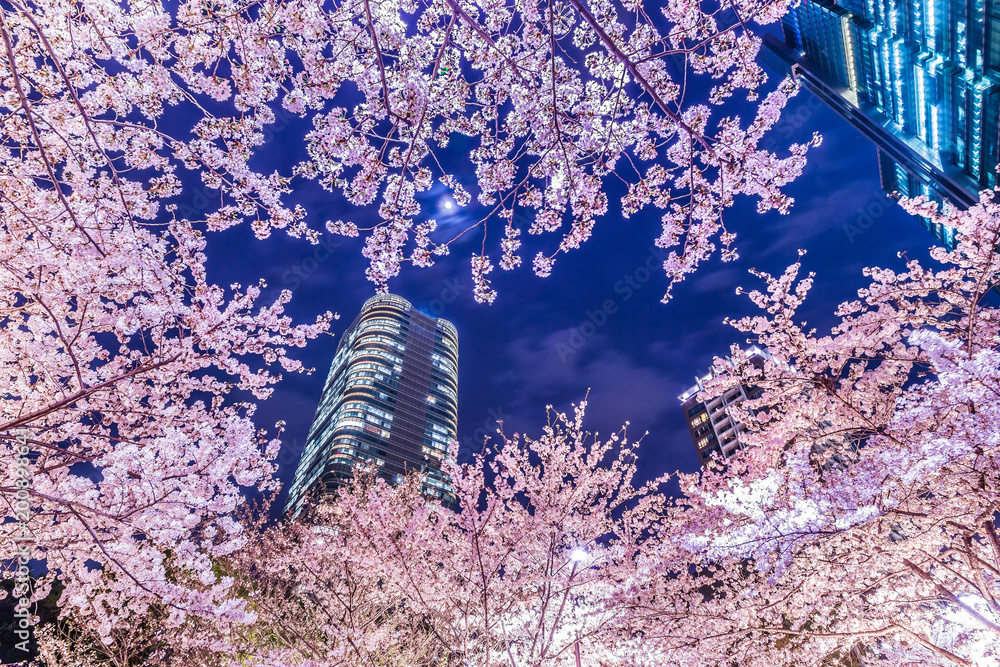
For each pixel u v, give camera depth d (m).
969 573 10.44
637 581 12.44
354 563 15.51
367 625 15.63
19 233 6.70
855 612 10.70
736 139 6.00
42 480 7.77
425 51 6.87
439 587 14.04
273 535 18.59
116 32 5.73
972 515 8.88
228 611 7.71
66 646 14.44
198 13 5.75
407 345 131.75
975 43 56.81
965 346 9.99
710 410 71.75
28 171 6.79
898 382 11.70
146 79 6.03
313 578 16.27
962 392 7.62
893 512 9.09
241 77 6.07
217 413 9.30
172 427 8.97
